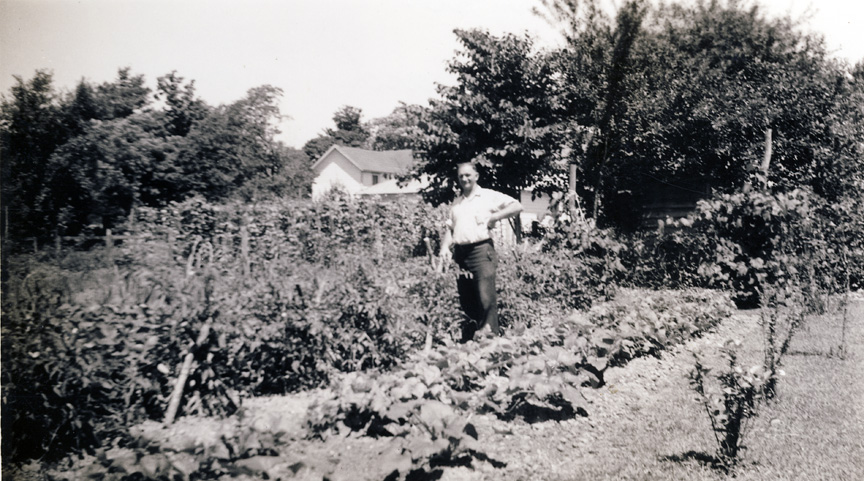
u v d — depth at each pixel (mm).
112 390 4293
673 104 16266
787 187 13195
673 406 5398
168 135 19188
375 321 5918
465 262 6992
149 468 3174
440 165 19375
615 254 11359
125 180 17750
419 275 7105
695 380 4512
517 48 18375
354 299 5859
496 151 17938
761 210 10328
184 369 4562
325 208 16828
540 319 8672
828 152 14039
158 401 4625
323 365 5445
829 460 4168
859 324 9305
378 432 4352
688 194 17438
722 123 15547
